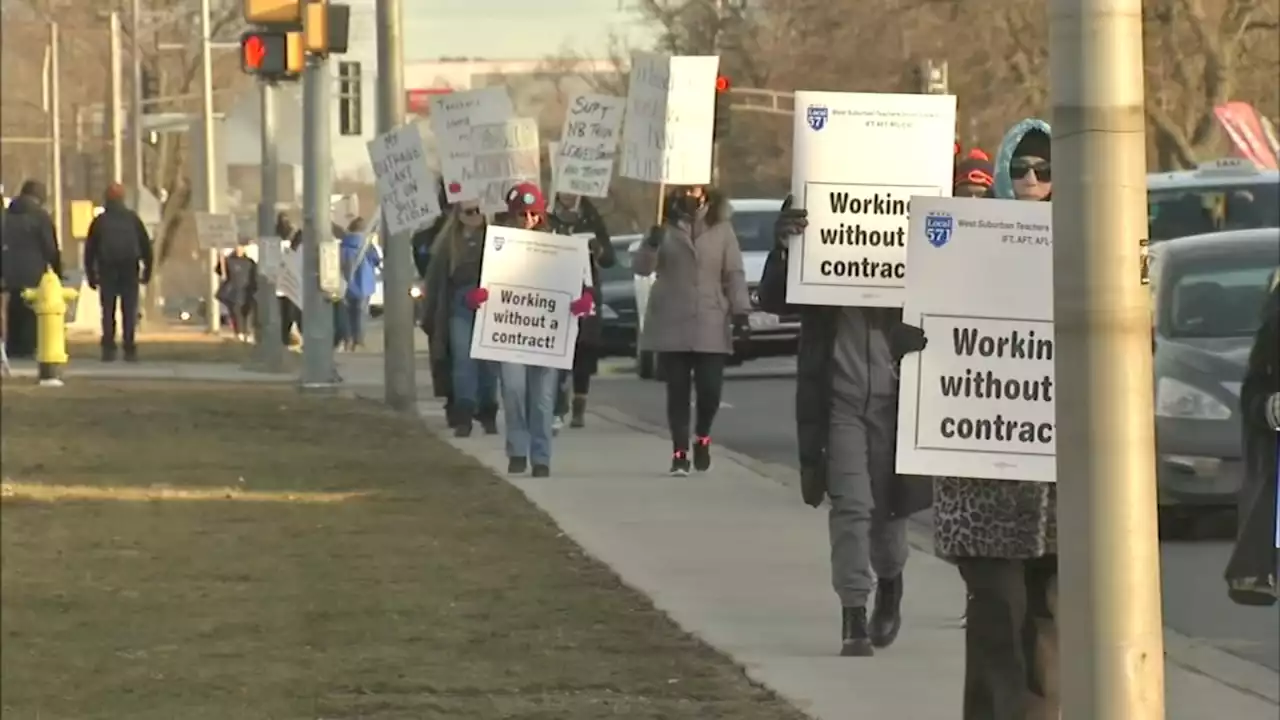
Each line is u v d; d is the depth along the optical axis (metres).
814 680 31.00
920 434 24.16
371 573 40.12
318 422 71.62
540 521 47.44
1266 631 36.91
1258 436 28.97
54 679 30.92
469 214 67.62
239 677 30.97
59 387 87.88
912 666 32.12
